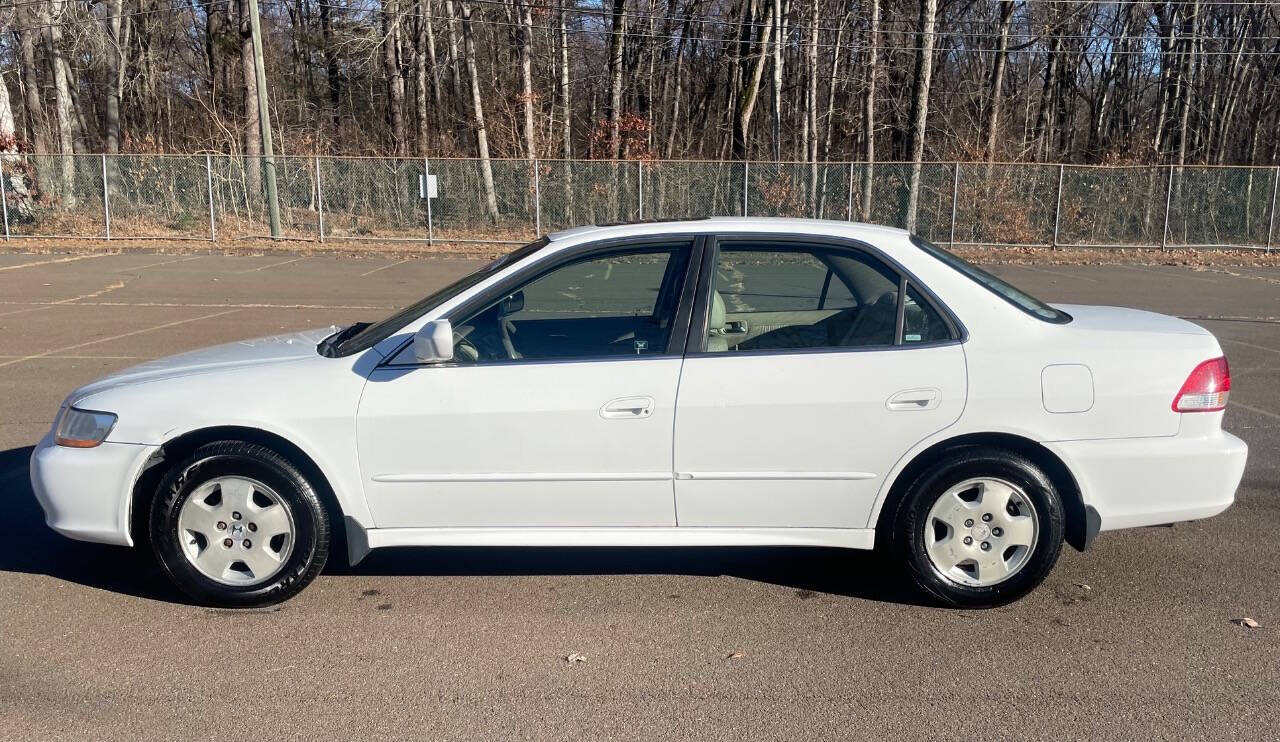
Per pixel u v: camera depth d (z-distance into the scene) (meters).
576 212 22.70
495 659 3.63
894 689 3.40
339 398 3.91
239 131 28.28
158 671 3.52
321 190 22.47
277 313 12.81
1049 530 3.92
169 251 21.45
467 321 4.12
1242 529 5.00
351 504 3.97
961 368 3.90
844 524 4.02
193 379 4.00
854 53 33.44
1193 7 29.42
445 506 3.99
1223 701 3.31
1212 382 3.96
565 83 27.61
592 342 4.35
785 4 27.67
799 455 3.93
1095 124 37.34
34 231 22.78
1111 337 4.00
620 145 26.44
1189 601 4.14
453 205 23.11
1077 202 22.27
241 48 30.39
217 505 3.98
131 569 4.47
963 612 4.04
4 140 22.88
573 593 4.25
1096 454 3.91
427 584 4.35
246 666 3.56
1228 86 32.69
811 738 3.09
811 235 4.08
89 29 27.91
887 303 4.01
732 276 4.15
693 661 3.62
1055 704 3.30
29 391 8.00
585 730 3.14
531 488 3.96
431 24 30.39
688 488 3.96
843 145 35.19
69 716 3.20
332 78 39.12
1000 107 31.22
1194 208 22.02
